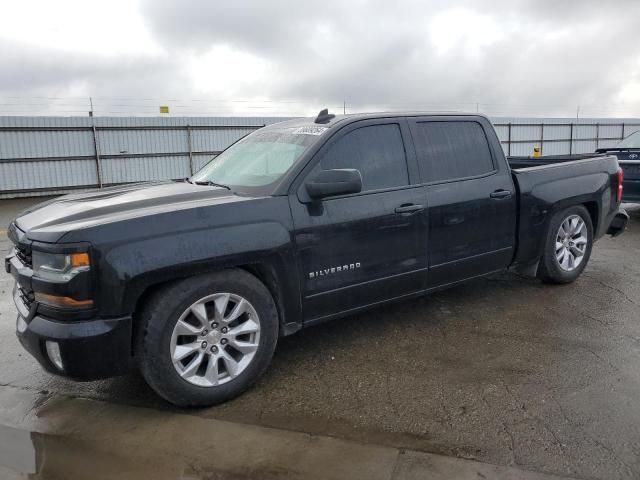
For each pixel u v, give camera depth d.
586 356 3.79
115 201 3.50
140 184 4.51
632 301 4.95
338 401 3.28
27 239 3.05
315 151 3.71
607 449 2.69
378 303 4.05
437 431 2.91
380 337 4.28
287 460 2.69
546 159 6.73
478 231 4.52
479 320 4.58
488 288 5.46
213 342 3.25
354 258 3.79
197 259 3.08
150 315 3.02
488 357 3.84
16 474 2.66
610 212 5.75
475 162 4.59
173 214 3.11
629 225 8.94
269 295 3.43
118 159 20.55
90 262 2.85
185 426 3.06
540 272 5.31
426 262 4.21
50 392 3.56
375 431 2.93
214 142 22.42
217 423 3.08
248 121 22.97
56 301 2.89
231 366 3.30
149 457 2.76
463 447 2.75
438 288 4.41
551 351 3.90
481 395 3.29
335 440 2.86
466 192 4.41
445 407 3.16
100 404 3.37
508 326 4.42
